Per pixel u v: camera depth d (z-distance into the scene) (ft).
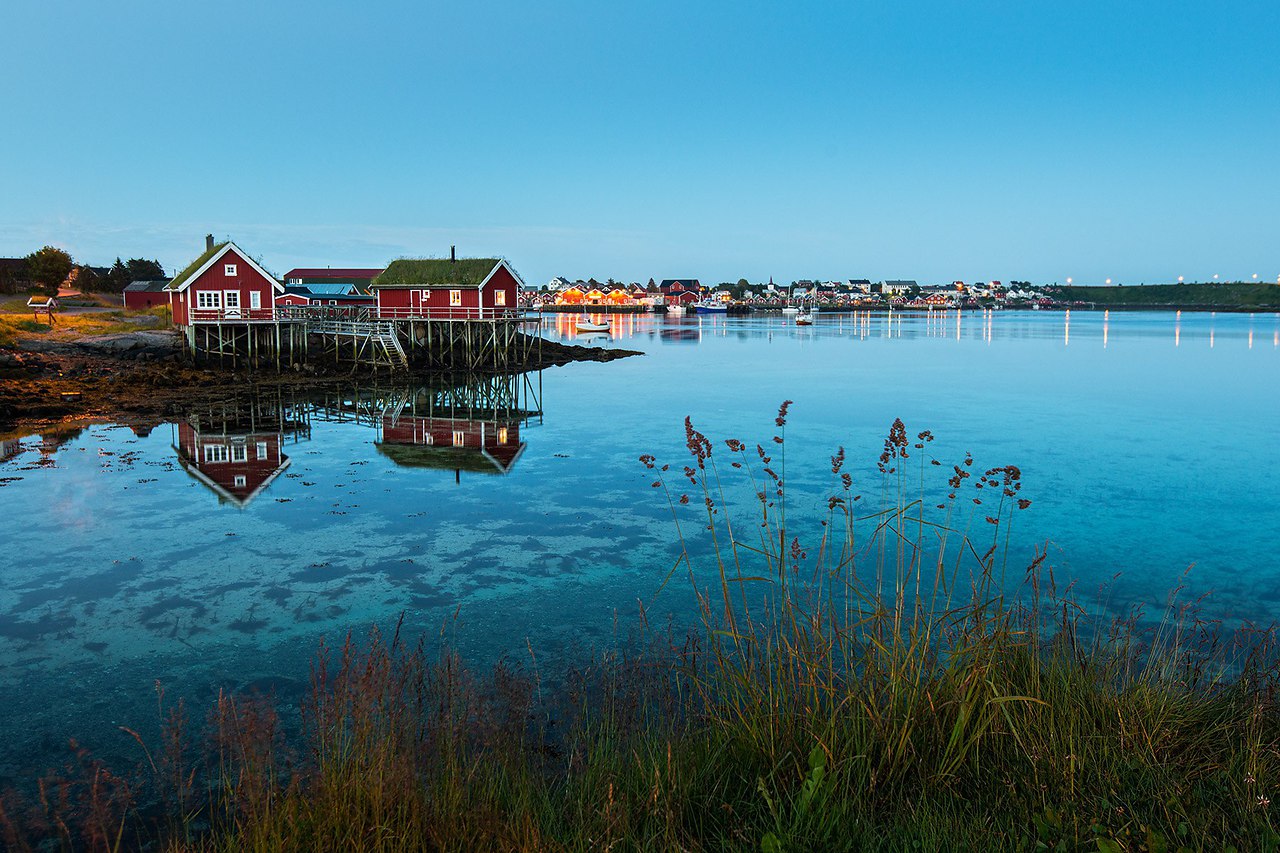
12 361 114.21
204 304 145.69
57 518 52.85
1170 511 53.52
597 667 29.45
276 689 29.35
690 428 20.44
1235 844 13.62
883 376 153.58
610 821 14.70
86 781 23.00
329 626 35.40
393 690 21.47
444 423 96.78
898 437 21.20
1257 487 60.23
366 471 68.28
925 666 21.39
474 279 169.68
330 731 19.57
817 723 18.10
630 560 44.27
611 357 203.21
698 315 598.34
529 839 14.29
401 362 157.99
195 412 101.30
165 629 35.12
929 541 46.80
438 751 18.22
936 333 335.88
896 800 15.99
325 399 119.14
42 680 30.40
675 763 17.28
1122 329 366.63
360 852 14.06
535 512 54.80
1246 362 180.45
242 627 35.29
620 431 90.33
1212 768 16.34
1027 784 15.85
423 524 51.83
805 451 76.43
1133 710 18.38
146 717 27.50
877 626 20.86
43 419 93.40
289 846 14.57
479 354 174.29
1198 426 90.07
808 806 14.80
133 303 255.50
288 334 172.24
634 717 22.65
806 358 201.36
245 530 50.37
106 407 102.37
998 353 215.51
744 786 16.66
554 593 39.22
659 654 28.50
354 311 172.76
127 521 52.29
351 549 46.55
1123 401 112.78
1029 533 48.37
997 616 20.35
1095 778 16.12
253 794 16.33
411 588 40.14
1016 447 77.51
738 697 19.99
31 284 277.03
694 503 56.59
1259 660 24.06
